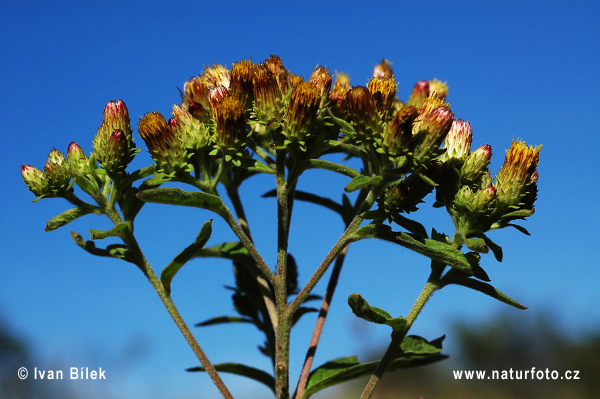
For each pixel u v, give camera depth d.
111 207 0.24
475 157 0.24
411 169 0.23
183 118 0.23
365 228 0.23
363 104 0.23
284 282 0.24
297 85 0.23
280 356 0.23
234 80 0.24
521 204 0.23
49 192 0.24
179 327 0.24
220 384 0.23
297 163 0.24
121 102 0.24
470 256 0.23
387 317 0.23
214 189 0.24
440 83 0.29
